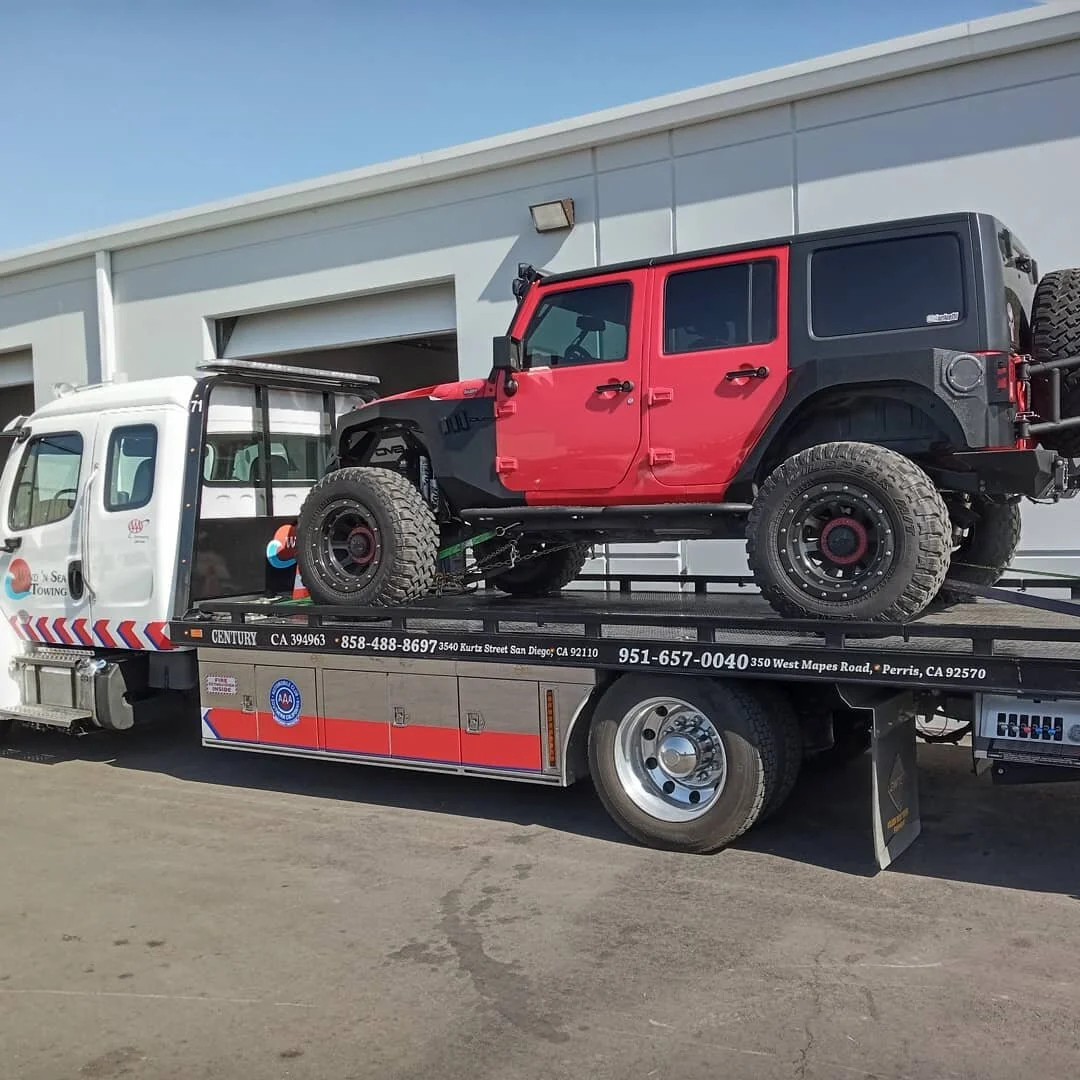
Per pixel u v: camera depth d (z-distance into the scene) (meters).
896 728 4.55
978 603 5.78
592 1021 3.29
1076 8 7.14
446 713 5.32
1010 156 7.57
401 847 5.05
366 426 6.14
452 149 9.95
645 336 5.11
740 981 3.54
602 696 4.94
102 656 6.74
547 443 5.38
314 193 10.84
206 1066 3.09
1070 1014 3.27
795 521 4.53
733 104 8.49
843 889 4.38
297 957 3.83
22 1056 3.18
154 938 4.04
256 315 11.98
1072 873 4.54
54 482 6.95
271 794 6.11
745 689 4.64
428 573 5.73
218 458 6.64
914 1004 3.35
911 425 4.68
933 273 4.51
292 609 5.79
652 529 5.43
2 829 5.53
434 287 10.70
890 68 7.83
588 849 4.95
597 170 9.34
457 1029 3.26
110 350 12.67
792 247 4.80
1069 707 3.99
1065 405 4.55
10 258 13.38
